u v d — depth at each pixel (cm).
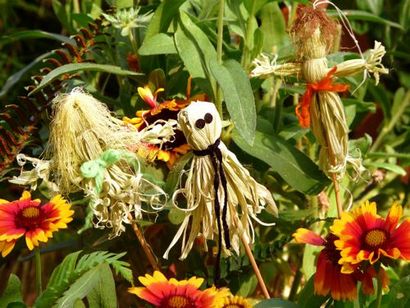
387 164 176
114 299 139
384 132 199
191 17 163
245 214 138
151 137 137
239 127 148
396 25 189
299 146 177
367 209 138
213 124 135
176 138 148
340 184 164
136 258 163
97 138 133
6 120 161
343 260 134
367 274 137
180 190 137
